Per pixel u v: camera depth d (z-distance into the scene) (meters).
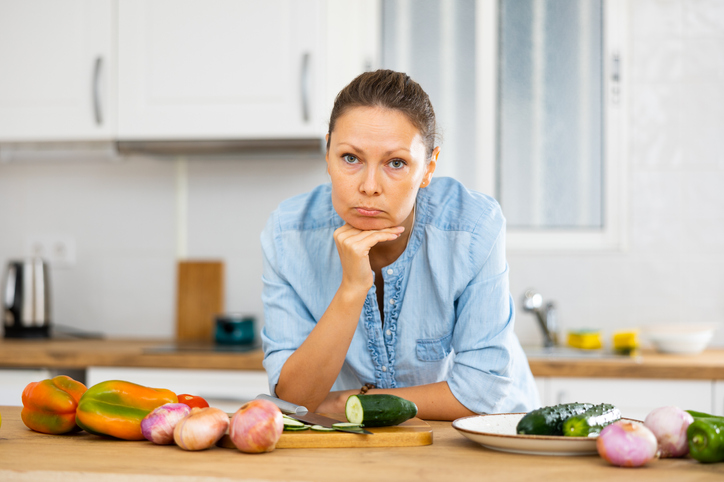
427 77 2.65
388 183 1.05
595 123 2.58
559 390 2.01
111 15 2.37
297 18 2.28
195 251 2.69
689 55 2.51
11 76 2.42
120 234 2.73
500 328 1.21
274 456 0.82
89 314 2.73
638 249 2.51
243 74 2.30
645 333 2.27
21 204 2.78
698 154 2.50
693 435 0.78
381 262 1.28
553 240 2.58
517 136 2.61
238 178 2.68
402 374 1.32
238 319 2.40
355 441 0.88
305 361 1.16
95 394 0.93
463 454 0.84
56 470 0.75
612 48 2.56
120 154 2.45
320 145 2.31
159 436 0.88
